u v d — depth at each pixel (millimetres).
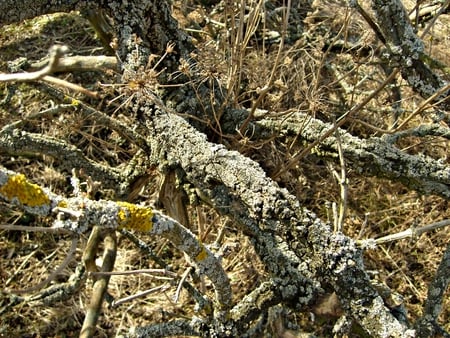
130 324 939
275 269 662
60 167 1071
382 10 692
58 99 832
